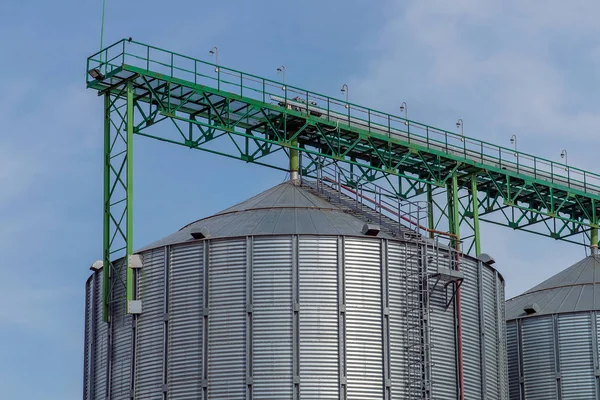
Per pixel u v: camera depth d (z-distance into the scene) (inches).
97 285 3462.1
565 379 3937.0
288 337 3176.7
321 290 3211.1
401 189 3951.8
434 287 3356.3
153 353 3248.0
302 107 3646.7
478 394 3422.7
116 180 3393.2
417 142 3836.1
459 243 3607.3
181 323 3235.7
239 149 3627.0
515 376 4025.6
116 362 3316.9
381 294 3253.0
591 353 3929.6
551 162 4222.4
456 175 3900.1
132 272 3324.3
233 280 3228.3
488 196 4128.9
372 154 3833.7
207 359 3186.5
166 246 3307.1
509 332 4072.3
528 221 4247.0
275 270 3221.0
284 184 3587.6
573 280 4163.4
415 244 3336.6
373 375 3189.0
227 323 3201.3
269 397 3134.8
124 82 3393.2
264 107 3540.8
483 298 3521.2
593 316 3959.2
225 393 3154.5
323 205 3479.3
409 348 3248.0
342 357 3176.7
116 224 3366.1
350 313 3211.1
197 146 3550.7
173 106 3476.9
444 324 3358.8
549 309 4047.7
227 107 3506.4
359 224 3400.6
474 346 3447.3
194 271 3260.3
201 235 3280.0
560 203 4293.8
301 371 3154.5
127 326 3314.5
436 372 3294.8
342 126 3661.4
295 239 3240.7
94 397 3378.4
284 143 3585.1
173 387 3198.8
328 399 3142.2
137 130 3449.8
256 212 3425.2
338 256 3240.7
